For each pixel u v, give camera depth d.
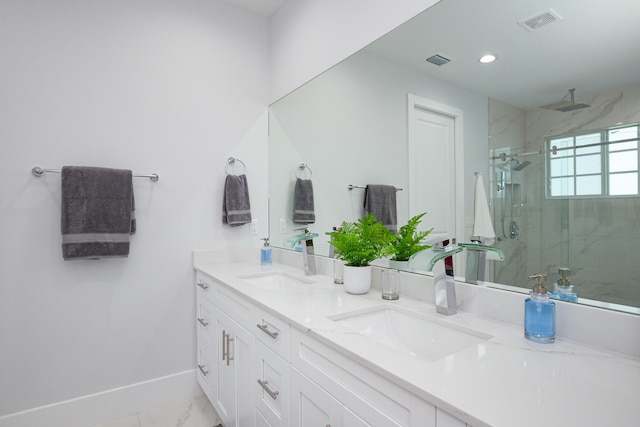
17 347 1.67
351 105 1.75
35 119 1.71
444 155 1.30
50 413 1.73
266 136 2.45
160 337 2.04
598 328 0.86
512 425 0.54
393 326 1.24
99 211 1.76
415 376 0.70
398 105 1.50
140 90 1.99
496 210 1.13
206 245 2.20
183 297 2.12
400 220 1.50
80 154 1.82
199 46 2.19
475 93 1.20
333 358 0.91
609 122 0.88
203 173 2.19
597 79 0.90
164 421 1.87
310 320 1.07
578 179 0.94
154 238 2.03
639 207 0.82
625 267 0.84
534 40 1.04
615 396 0.63
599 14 0.90
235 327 1.55
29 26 1.71
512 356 0.81
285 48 2.28
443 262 1.14
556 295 0.97
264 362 1.28
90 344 1.84
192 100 2.16
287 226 2.25
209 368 1.90
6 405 1.65
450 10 1.27
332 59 1.86
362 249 1.44
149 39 2.02
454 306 1.13
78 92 1.82
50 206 1.74
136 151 1.97
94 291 1.85
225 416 1.67
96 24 1.87
